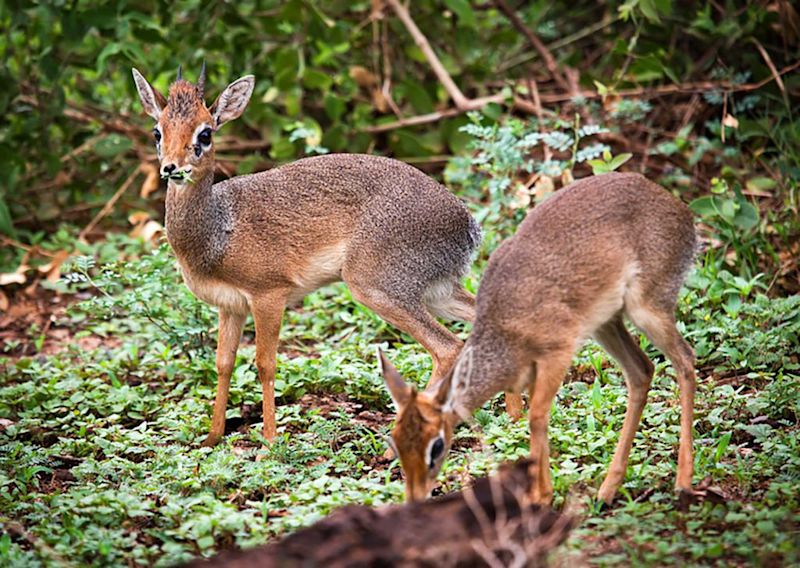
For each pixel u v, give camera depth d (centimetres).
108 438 1103
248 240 1123
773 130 1514
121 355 1313
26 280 1559
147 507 906
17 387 1225
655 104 1689
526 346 872
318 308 1411
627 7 1521
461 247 1174
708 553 769
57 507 927
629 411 919
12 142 1688
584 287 872
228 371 1127
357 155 1183
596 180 922
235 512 878
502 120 1683
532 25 1880
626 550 786
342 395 1202
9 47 1683
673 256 909
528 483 789
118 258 1532
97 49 1675
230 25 1714
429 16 1773
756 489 905
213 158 1114
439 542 705
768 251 1333
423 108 1698
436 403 829
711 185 1513
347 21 1802
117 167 1744
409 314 1141
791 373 1148
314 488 923
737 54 1653
